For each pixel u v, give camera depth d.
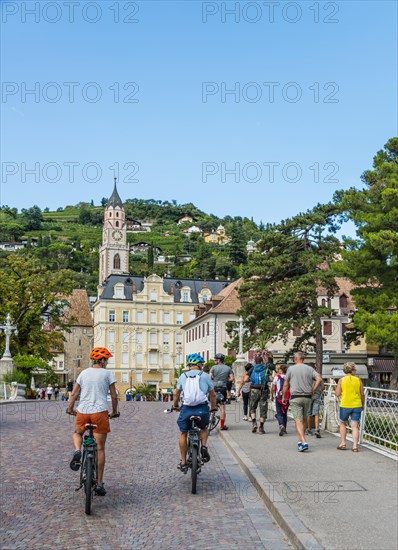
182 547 7.31
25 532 7.97
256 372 18.81
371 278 42.72
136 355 105.25
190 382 10.88
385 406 14.83
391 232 38.91
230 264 182.12
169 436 19.08
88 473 8.98
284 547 7.27
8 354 45.31
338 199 46.66
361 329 40.81
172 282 109.75
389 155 45.50
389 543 6.89
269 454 13.91
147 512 9.01
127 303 105.75
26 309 60.44
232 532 7.92
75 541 7.57
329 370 52.38
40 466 13.21
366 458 13.24
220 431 19.31
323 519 7.95
